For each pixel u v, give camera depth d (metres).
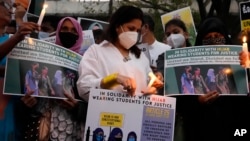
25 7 4.68
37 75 3.29
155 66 4.16
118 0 11.85
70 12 13.58
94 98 3.04
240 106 3.61
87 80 3.22
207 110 3.60
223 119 3.58
